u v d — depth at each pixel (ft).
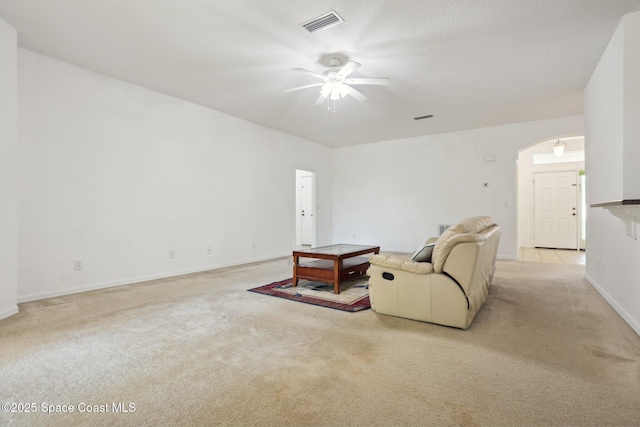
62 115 11.27
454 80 12.79
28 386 5.47
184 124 15.20
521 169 25.90
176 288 12.30
